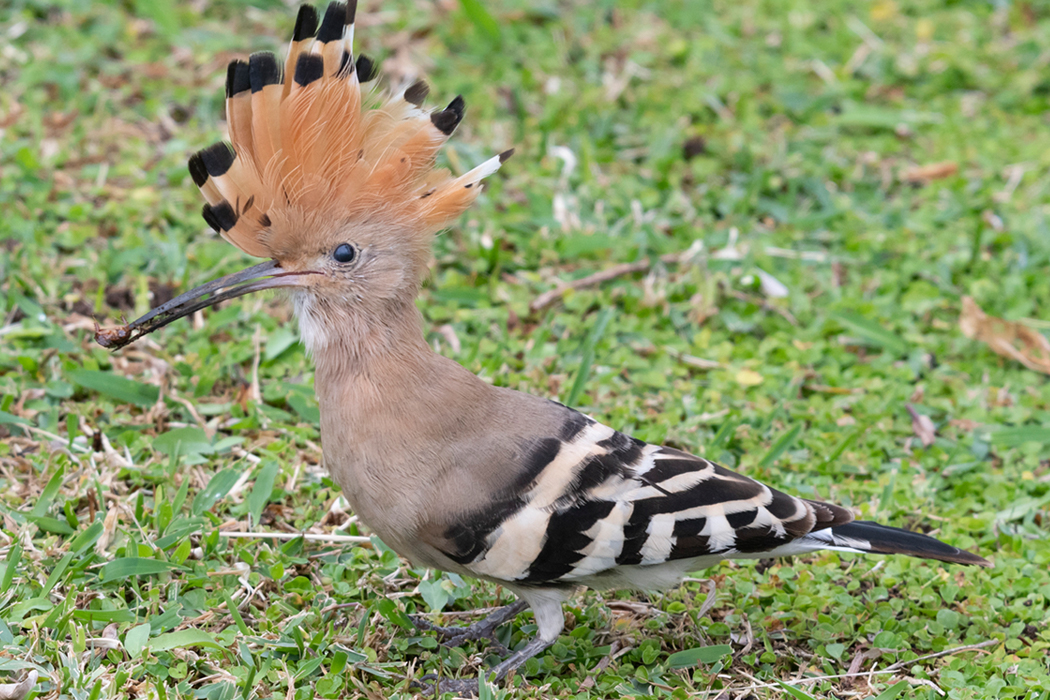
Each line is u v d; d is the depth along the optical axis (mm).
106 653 8047
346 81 7891
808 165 15094
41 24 16188
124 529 9094
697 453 10875
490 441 7984
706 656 8492
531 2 17703
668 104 16062
